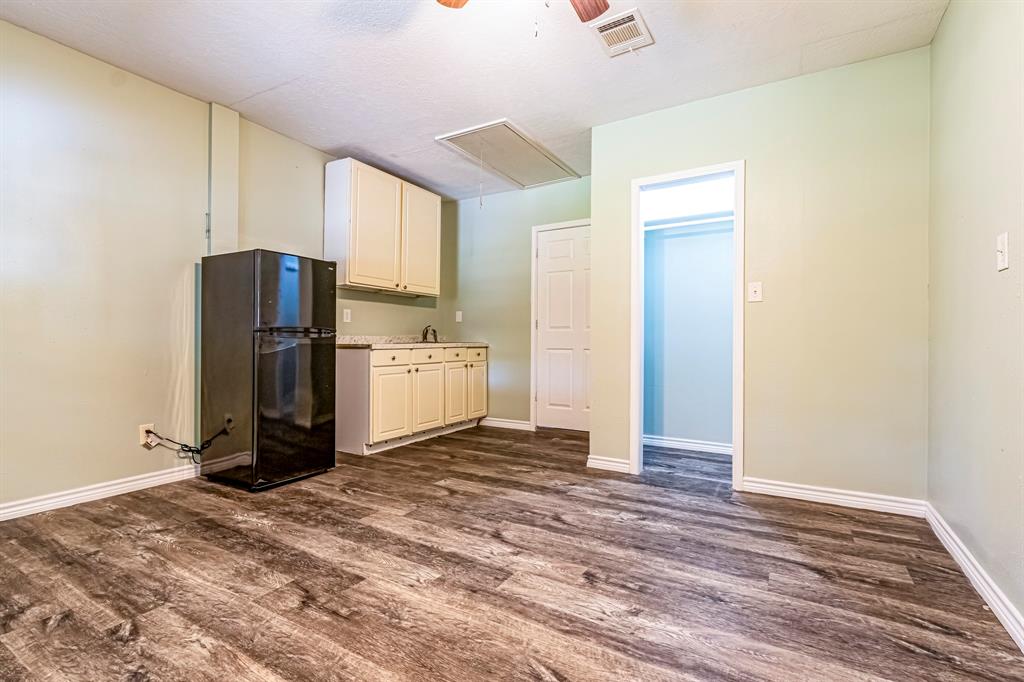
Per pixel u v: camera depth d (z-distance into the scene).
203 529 2.14
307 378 3.00
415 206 4.36
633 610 1.52
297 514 2.34
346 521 2.25
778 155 2.69
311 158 3.77
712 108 2.88
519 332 4.77
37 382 2.35
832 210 2.55
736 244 2.78
